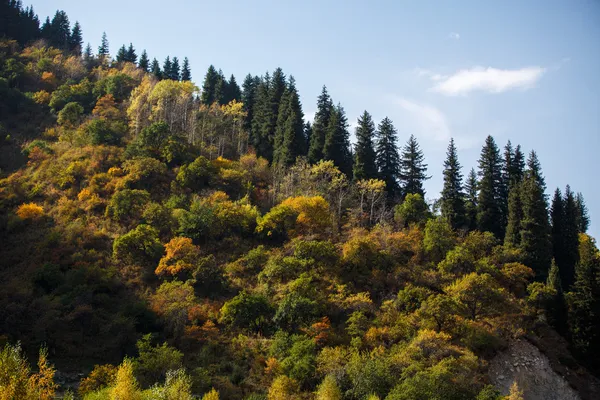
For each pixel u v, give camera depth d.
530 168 69.25
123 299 47.31
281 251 54.44
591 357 44.88
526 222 59.00
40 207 57.88
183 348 41.47
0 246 51.78
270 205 65.81
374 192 67.06
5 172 65.19
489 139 74.00
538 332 46.94
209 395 30.75
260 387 37.31
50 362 39.31
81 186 62.88
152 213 56.78
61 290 45.38
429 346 38.50
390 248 54.44
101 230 55.94
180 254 51.53
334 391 33.16
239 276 52.22
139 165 63.91
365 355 38.22
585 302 47.00
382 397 33.94
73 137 73.25
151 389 30.23
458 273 51.28
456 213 68.12
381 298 47.75
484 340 41.91
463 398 33.28
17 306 41.69
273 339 42.44
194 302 46.91
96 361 40.31
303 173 69.06
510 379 41.06
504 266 54.75
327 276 49.88
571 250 62.56
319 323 41.62
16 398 23.03
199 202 60.00
